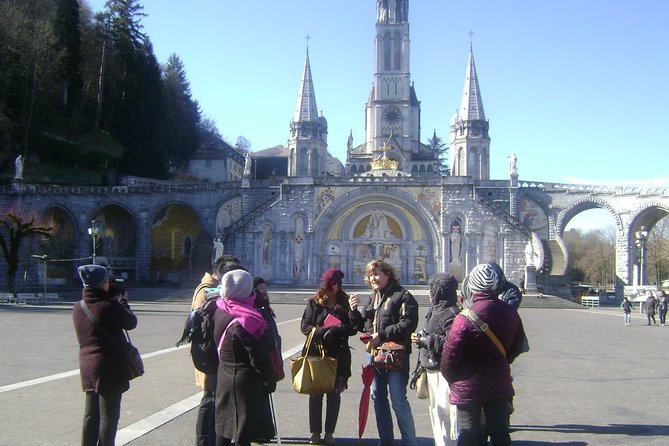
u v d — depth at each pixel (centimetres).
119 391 816
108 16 8156
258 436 736
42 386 1341
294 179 6259
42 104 6894
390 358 897
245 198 6675
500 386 704
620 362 1884
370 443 980
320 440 966
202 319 820
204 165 9938
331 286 972
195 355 816
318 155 10194
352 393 1395
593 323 3562
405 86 11256
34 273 5878
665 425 1090
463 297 815
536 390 1419
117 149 8075
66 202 6234
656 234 8669
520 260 6028
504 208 6862
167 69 9844
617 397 1340
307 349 937
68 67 7362
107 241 6562
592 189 6756
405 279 6244
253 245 6219
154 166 8206
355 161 11400
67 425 1016
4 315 3378
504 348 715
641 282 6506
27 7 7506
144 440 941
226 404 739
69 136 7494
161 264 6644
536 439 995
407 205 6216
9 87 6412
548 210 6844
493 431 713
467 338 705
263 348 732
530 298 5275
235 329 733
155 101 8269
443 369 710
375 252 6309
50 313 3547
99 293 826
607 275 11425
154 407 1155
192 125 9881
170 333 2530
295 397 1309
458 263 6116
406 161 11056
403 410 905
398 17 11344
